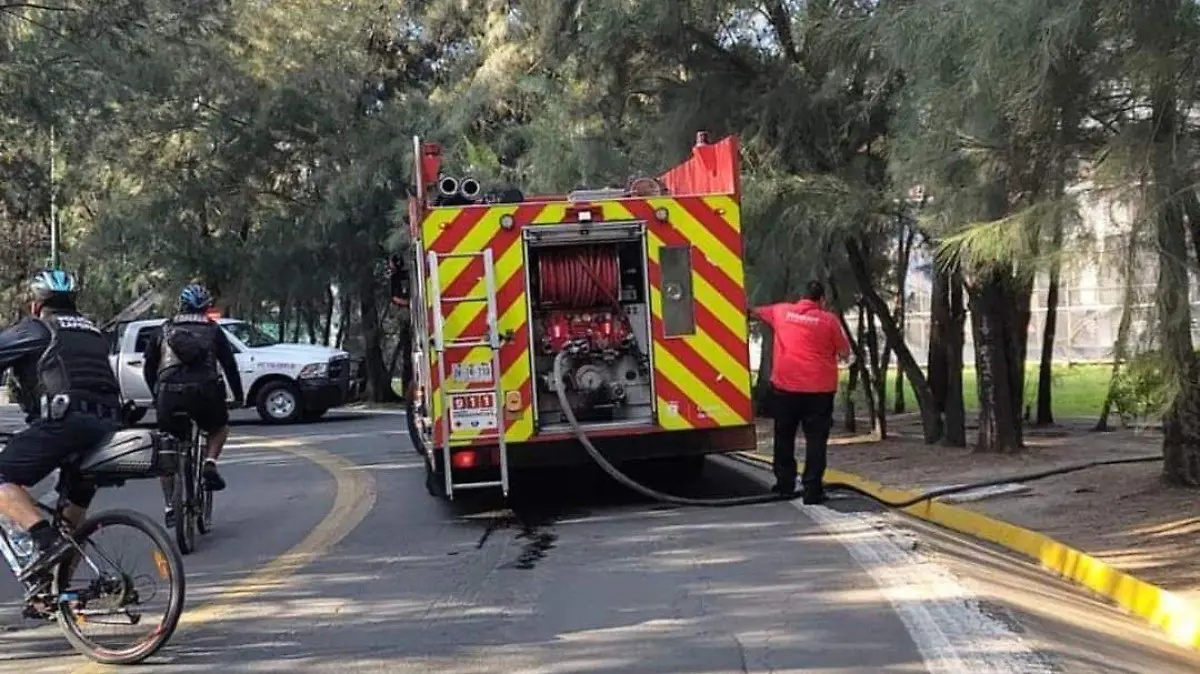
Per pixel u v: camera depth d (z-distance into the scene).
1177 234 6.79
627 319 10.19
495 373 9.69
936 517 10.04
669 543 8.74
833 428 18.16
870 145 12.56
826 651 5.88
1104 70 6.83
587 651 6.00
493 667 5.78
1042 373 17.69
